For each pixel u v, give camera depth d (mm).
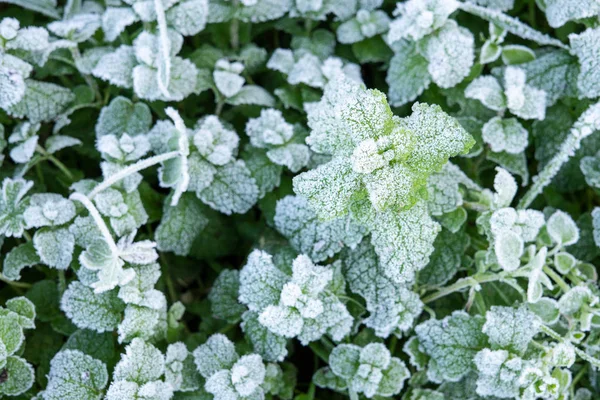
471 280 641
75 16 694
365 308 652
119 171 635
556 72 678
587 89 662
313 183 587
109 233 620
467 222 677
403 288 639
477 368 628
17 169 675
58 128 679
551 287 623
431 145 584
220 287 664
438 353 632
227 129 688
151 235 688
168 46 658
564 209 690
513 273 631
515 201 701
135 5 664
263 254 630
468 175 688
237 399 619
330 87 620
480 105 683
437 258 658
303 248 642
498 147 662
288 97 695
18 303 630
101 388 616
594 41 658
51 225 634
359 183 586
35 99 669
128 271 619
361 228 632
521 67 686
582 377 667
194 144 655
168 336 641
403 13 677
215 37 717
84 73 685
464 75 667
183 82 671
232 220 699
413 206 591
